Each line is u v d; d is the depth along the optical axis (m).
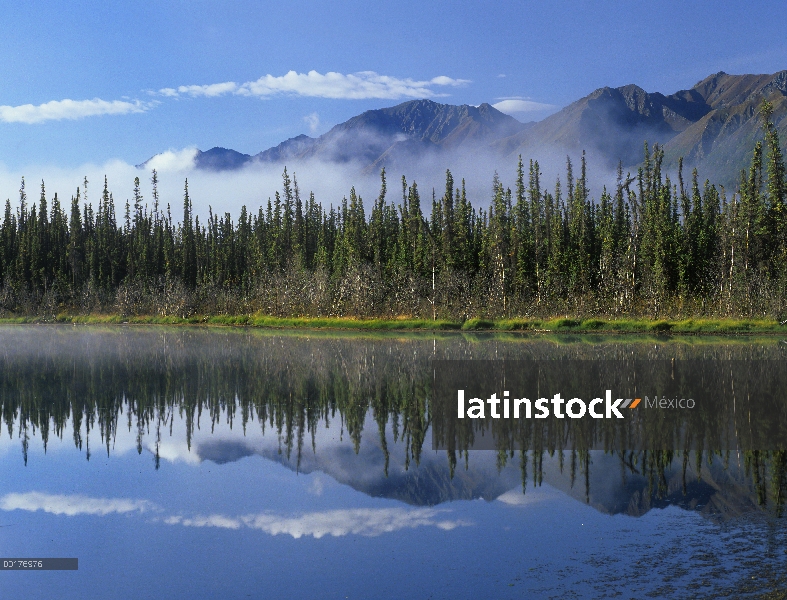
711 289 84.62
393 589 12.03
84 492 18.58
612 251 93.75
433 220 117.25
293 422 27.09
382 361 46.62
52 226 149.88
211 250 141.50
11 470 20.88
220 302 112.81
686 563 12.29
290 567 13.29
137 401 32.09
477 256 104.00
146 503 17.61
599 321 75.06
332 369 42.78
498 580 12.09
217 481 19.45
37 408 30.58
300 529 15.45
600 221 107.19
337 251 111.69
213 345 61.78
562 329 74.81
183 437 24.81
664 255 86.88
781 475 18.11
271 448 22.98
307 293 100.00
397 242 112.94
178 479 19.70
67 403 31.73
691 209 106.00
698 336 65.00
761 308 75.06
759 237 84.06
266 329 87.50
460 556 13.34
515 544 13.79
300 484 19.02
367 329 83.12
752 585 11.27
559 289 89.75
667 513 15.25
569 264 94.75
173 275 133.12
